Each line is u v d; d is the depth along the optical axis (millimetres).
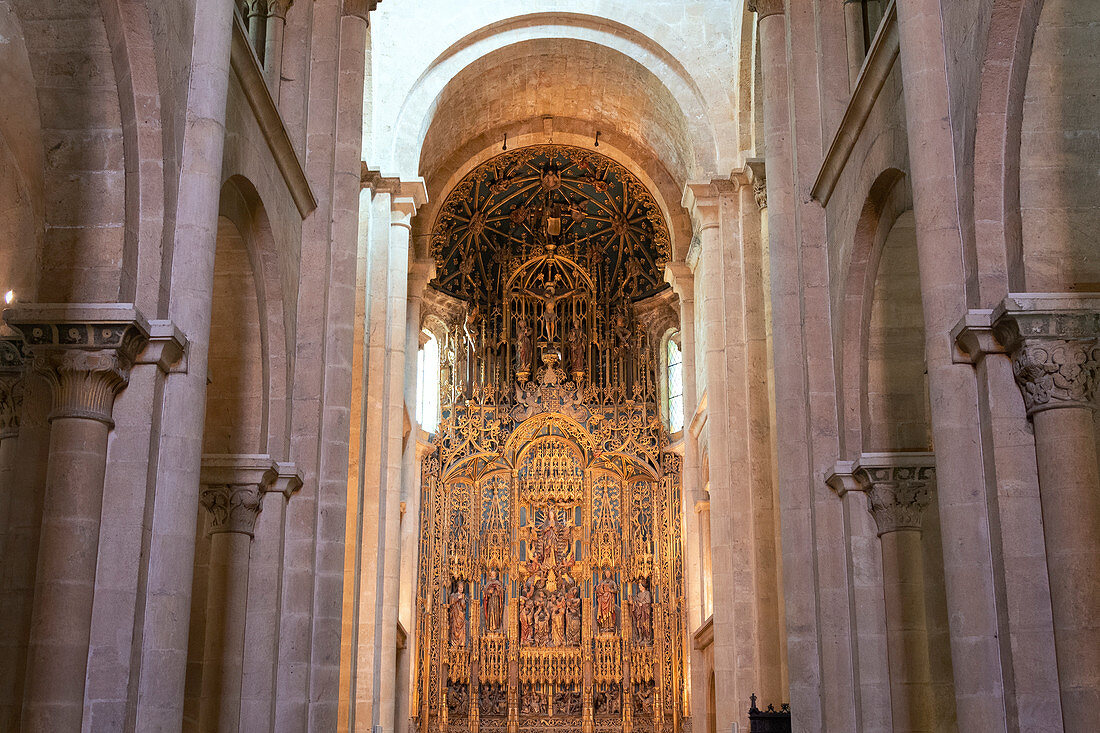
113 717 9727
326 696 15547
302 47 17031
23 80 10906
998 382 10227
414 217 31812
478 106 30203
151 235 10773
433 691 31578
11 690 10078
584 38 27625
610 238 35406
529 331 35125
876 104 13828
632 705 31984
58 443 10023
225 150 12953
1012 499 9984
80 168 10672
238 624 14609
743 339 25172
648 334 35031
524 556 33406
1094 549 9523
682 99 27281
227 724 14273
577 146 32750
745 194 25297
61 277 10484
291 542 15484
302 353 16203
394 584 25422
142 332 10312
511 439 33938
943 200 10906
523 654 32344
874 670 14336
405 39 27219
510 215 35125
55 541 9836
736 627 23953
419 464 32750
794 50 17000
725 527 25562
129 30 10594
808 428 15703
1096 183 10438
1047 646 9648
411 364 31938
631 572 33125
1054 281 10312
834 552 15070
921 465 14398
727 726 24531
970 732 9875
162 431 10539
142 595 10133
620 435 34094
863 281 14945
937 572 14867
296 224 16344
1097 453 10227
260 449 15109
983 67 10406
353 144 17656
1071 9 10133
